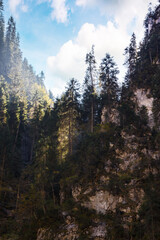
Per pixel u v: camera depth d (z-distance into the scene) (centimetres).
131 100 2911
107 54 3516
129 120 2642
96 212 2020
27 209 2405
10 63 11031
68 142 3438
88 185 2284
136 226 1599
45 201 2462
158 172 1973
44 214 2267
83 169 2520
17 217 2506
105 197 2056
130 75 3409
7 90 7600
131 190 1953
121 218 1791
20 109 5522
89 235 1725
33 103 7075
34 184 2556
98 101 3612
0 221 2494
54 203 2384
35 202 2395
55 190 2825
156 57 3288
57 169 2711
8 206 2875
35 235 2022
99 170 2336
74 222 1967
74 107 3488
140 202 1811
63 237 1803
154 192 1573
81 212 2066
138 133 2445
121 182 2066
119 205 1919
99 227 1794
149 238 1366
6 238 2144
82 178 2408
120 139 2500
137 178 2025
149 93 2805
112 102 3309
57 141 3422
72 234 1802
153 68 3038
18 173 3659
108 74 3438
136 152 2273
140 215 1656
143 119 2555
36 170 2650
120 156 2348
